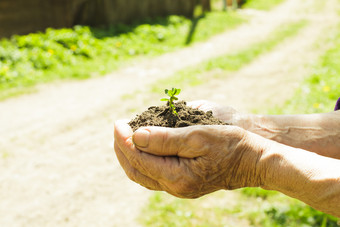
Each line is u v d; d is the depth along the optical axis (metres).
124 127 1.46
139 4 12.97
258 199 3.48
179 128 1.32
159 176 1.36
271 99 6.27
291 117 1.77
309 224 3.04
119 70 8.35
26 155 4.59
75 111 5.92
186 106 1.67
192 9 15.29
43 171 4.25
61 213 3.57
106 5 11.72
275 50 10.30
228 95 6.60
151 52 9.90
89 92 6.85
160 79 7.60
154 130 1.32
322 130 1.69
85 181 4.06
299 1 20.39
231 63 8.70
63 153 4.65
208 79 7.59
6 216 3.52
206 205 3.47
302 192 1.23
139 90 6.87
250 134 1.34
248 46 10.73
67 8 11.10
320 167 1.22
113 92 6.82
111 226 3.33
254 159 1.28
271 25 14.17
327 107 5.45
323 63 7.98
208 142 1.29
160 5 13.91
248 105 6.04
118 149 1.49
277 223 3.12
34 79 7.27
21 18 10.44
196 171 1.32
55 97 6.57
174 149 1.32
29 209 3.63
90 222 3.42
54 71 7.81
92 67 8.29
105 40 10.02
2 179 4.09
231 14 15.95
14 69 7.44
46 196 3.82
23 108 6.03
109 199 3.74
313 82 6.82
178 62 9.08
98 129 5.30
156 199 3.60
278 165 1.25
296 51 10.01
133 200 3.70
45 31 11.02
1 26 10.01
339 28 12.92
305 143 1.69
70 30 9.98
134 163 1.40
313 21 14.88
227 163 1.30
